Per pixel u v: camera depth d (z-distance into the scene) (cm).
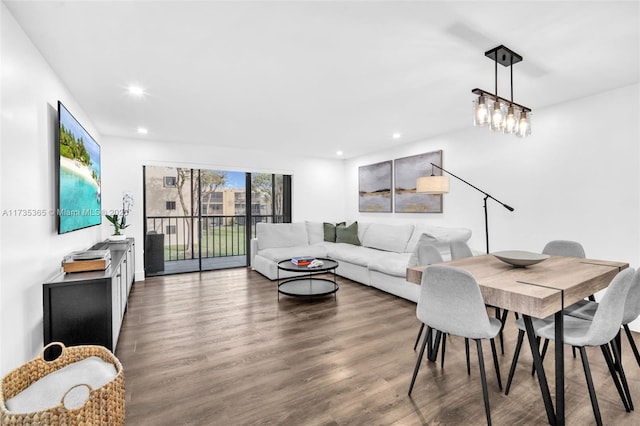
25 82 185
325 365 219
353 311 332
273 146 545
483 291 168
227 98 304
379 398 181
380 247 512
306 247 521
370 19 177
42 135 211
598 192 298
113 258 280
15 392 145
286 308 342
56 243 233
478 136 408
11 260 164
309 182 645
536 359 164
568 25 183
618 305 154
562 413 153
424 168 487
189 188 572
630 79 265
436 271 168
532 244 351
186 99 306
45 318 194
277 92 290
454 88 281
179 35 192
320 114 359
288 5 164
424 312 179
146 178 538
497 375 190
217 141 502
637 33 191
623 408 170
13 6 161
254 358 229
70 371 151
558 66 237
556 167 329
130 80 259
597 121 298
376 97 304
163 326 290
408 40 200
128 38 195
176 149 504
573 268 212
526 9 168
